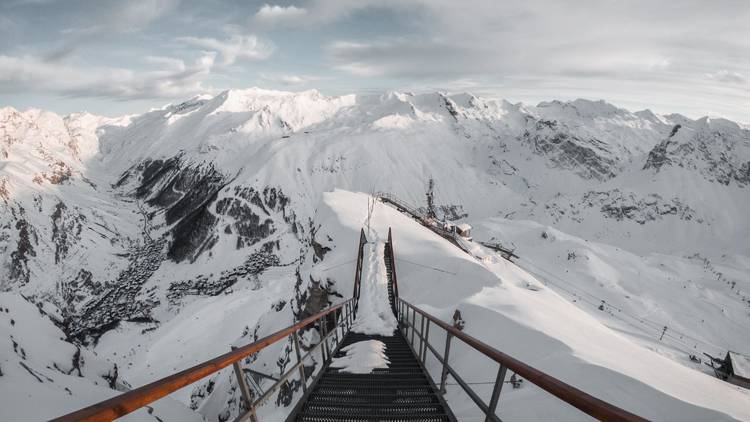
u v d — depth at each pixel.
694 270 196.12
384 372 7.43
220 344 74.19
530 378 2.40
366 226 30.53
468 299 15.98
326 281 23.06
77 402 7.84
